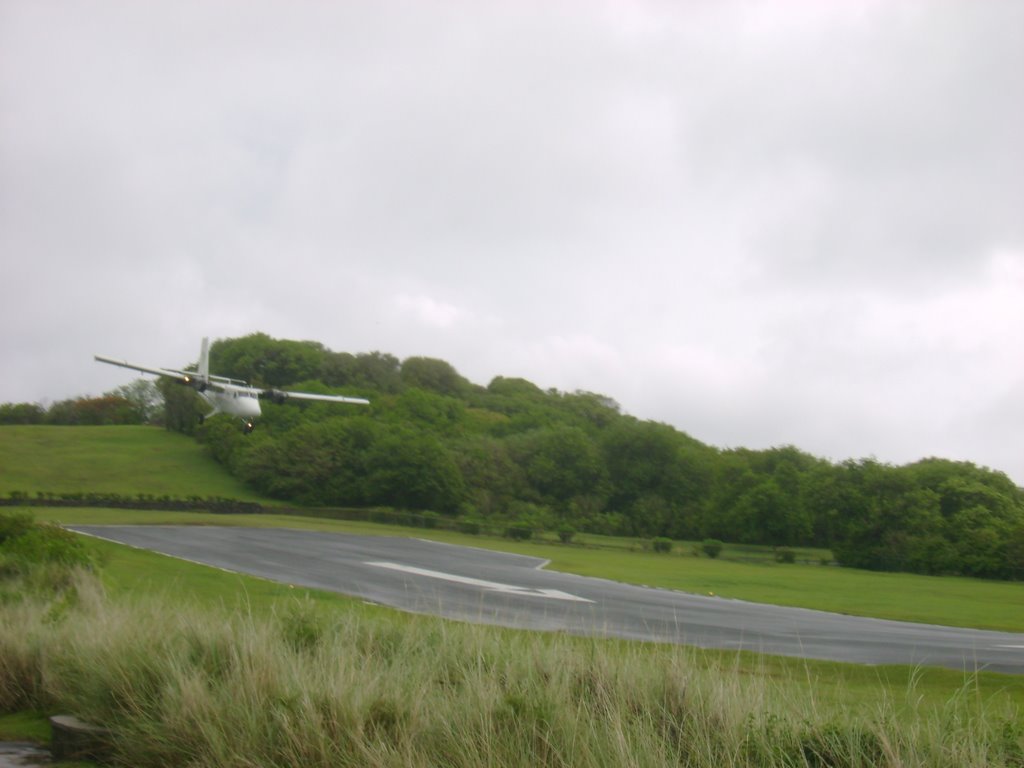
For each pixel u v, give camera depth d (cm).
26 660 1057
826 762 671
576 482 9681
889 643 2073
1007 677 1498
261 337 12400
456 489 8419
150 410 12725
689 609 2598
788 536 8156
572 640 1077
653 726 726
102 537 3950
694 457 10094
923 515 7394
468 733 706
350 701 768
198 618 1075
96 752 830
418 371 14212
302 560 3512
